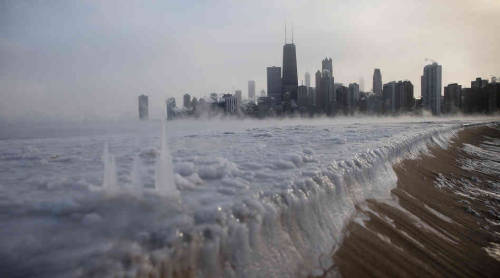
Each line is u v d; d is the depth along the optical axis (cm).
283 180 406
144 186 370
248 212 302
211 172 441
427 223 555
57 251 209
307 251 342
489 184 1054
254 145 873
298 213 366
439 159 1283
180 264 234
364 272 348
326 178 461
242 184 379
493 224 650
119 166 538
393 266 376
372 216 494
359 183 571
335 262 346
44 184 396
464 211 712
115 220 256
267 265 291
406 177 807
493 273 443
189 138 1209
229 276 260
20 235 231
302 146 830
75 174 480
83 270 191
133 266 207
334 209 438
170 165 320
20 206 299
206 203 306
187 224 256
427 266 405
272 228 321
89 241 223
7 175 473
